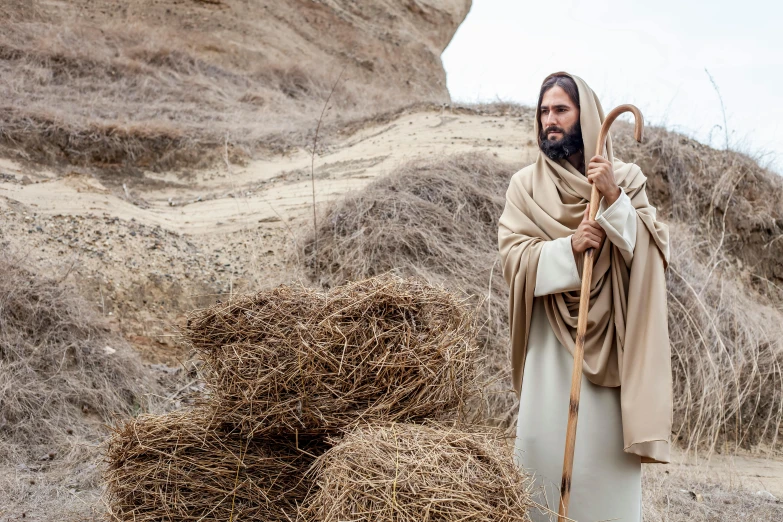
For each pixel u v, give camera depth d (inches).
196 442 127.5
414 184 293.1
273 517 124.9
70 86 474.6
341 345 119.4
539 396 133.7
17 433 190.1
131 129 390.3
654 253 132.4
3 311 215.3
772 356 264.5
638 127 125.6
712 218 358.9
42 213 289.6
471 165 310.2
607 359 129.9
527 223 136.7
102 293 251.3
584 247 126.0
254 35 818.8
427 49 994.7
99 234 281.3
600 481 127.9
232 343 124.1
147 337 243.9
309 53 865.5
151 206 338.6
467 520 95.9
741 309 288.0
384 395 119.3
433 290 129.0
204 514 125.1
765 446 247.3
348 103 625.0
